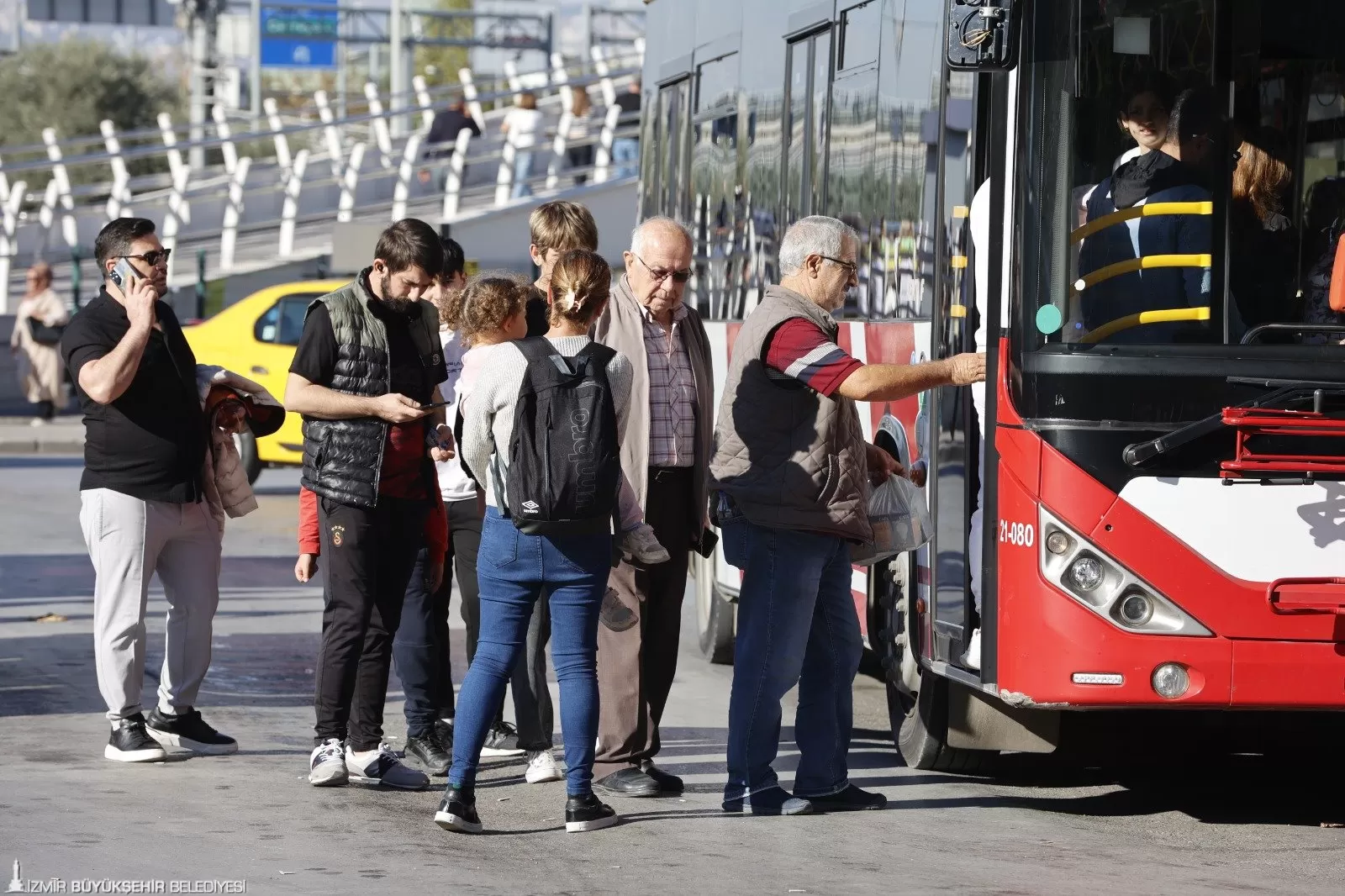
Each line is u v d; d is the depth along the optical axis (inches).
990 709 627.8
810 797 593.6
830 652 589.9
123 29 5718.5
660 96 1059.9
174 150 2490.2
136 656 638.5
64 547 1283.2
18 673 816.3
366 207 2559.1
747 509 567.2
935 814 592.7
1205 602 532.4
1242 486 532.4
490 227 2341.3
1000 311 548.7
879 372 543.5
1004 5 535.2
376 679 611.5
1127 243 542.3
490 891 482.3
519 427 534.3
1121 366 533.6
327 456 600.7
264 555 1270.9
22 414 2354.8
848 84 724.0
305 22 5452.8
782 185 812.0
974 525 577.6
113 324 631.8
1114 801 621.3
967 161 584.7
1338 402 530.3
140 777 615.8
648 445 594.2
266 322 1588.3
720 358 905.5
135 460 629.9
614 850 532.7
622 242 2377.0
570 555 542.3
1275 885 508.4
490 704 546.9
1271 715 655.1
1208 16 546.9
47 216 2532.0
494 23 5565.9
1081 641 532.7
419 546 615.8
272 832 543.5
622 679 606.2
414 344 614.2
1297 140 549.0
